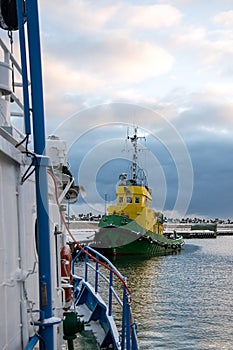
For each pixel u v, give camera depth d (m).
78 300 12.23
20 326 4.47
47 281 4.39
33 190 5.35
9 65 4.81
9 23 4.50
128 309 7.00
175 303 27.97
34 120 4.35
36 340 4.31
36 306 5.35
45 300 4.40
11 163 4.33
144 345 18.31
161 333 20.27
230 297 30.28
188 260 59.53
